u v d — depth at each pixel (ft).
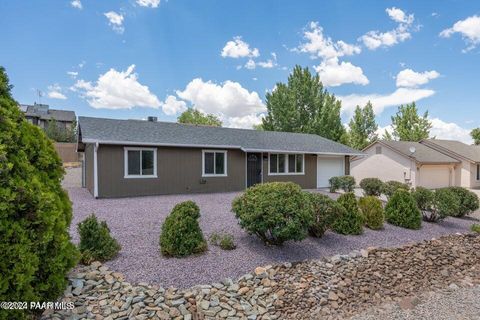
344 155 59.82
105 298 11.52
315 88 103.71
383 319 12.14
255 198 18.04
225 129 58.70
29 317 8.98
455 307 13.39
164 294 12.33
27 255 8.19
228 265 15.58
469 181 71.67
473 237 24.70
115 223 22.95
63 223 9.64
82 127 40.50
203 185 45.09
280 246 18.74
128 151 39.17
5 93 9.52
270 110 107.04
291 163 54.34
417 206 28.17
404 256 18.90
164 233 16.67
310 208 17.99
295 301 12.93
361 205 26.07
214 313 11.54
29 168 8.96
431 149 76.74
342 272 15.83
